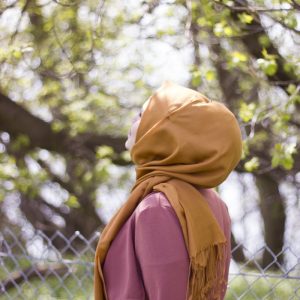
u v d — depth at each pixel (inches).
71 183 408.5
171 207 99.0
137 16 270.8
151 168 104.1
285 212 469.1
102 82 341.7
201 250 98.1
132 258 99.1
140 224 98.3
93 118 324.5
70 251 380.8
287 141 236.5
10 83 323.6
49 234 427.8
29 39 305.9
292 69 202.5
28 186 325.4
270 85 228.1
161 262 96.3
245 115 190.9
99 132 334.6
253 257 144.9
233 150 103.3
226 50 253.6
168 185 101.4
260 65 183.8
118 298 98.8
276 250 486.6
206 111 102.7
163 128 102.3
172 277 96.2
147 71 324.8
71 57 296.5
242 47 246.4
